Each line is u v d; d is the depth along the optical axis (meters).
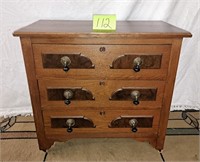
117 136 1.06
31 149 1.11
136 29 0.90
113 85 0.93
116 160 1.05
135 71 0.87
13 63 1.31
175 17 1.25
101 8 1.21
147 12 1.23
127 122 1.02
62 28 0.91
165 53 0.86
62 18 1.23
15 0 1.17
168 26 1.00
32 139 1.19
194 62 1.37
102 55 0.86
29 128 1.28
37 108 0.97
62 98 0.95
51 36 0.80
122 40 0.83
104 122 1.02
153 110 0.99
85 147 1.13
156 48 0.85
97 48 0.84
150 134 1.05
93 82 0.92
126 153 1.09
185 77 1.41
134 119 1.01
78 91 0.94
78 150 1.11
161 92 0.94
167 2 1.20
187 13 1.24
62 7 1.20
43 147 1.07
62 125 1.02
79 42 0.83
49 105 0.97
